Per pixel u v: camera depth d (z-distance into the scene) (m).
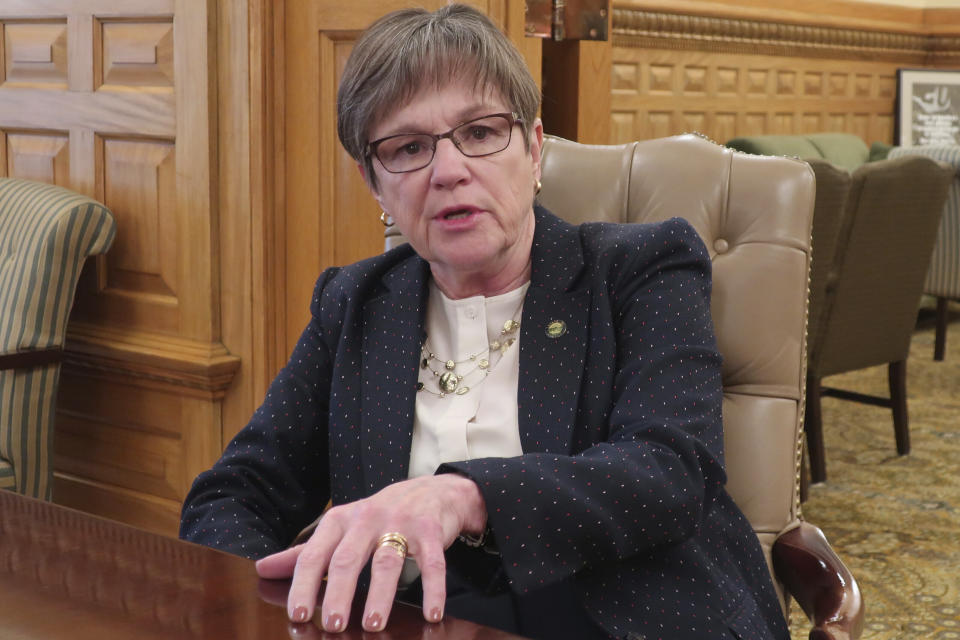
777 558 1.61
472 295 1.53
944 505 3.96
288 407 1.62
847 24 7.75
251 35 3.00
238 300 3.15
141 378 3.35
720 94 6.97
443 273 1.53
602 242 1.51
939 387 5.77
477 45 1.38
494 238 1.42
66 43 3.43
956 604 3.11
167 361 3.21
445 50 1.37
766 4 7.09
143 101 3.24
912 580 3.29
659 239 1.49
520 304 1.51
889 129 8.57
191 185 3.17
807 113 7.72
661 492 1.22
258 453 1.59
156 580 0.95
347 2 2.91
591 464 1.20
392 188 1.44
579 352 1.44
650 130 6.52
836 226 3.67
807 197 1.72
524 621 1.37
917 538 3.64
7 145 3.65
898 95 8.45
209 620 0.86
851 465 4.44
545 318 1.46
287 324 3.15
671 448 1.28
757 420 1.68
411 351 1.51
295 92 3.04
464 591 1.42
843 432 4.92
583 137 3.48
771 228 1.72
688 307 1.43
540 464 1.17
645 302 1.44
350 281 1.61
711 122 6.95
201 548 1.04
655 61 6.46
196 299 3.20
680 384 1.36
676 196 1.79
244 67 3.03
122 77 3.30
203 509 1.53
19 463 3.09
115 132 3.32
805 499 3.93
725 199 1.76
